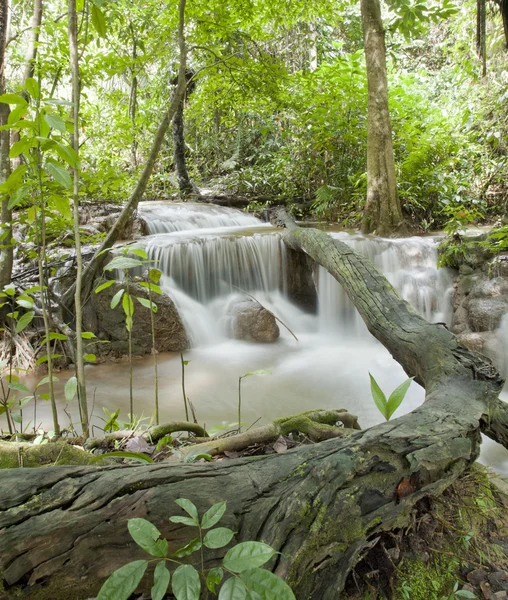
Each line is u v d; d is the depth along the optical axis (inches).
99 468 45.5
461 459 53.5
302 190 361.4
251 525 43.1
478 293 212.8
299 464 48.1
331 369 192.2
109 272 202.5
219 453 77.9
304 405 156.5
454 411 62.2
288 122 411.8
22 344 182.5
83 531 40.2
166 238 252.8
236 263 250.2
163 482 44.4
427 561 53.2
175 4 254.8
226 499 44.1
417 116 335.3
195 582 33.2
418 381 91.3
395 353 99.8
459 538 57.2
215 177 472.4
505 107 307.7
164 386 171.9
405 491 48.0
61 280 196.5
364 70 331.9
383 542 52.1
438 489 50.5
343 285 141.0
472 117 320.2
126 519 41.4
